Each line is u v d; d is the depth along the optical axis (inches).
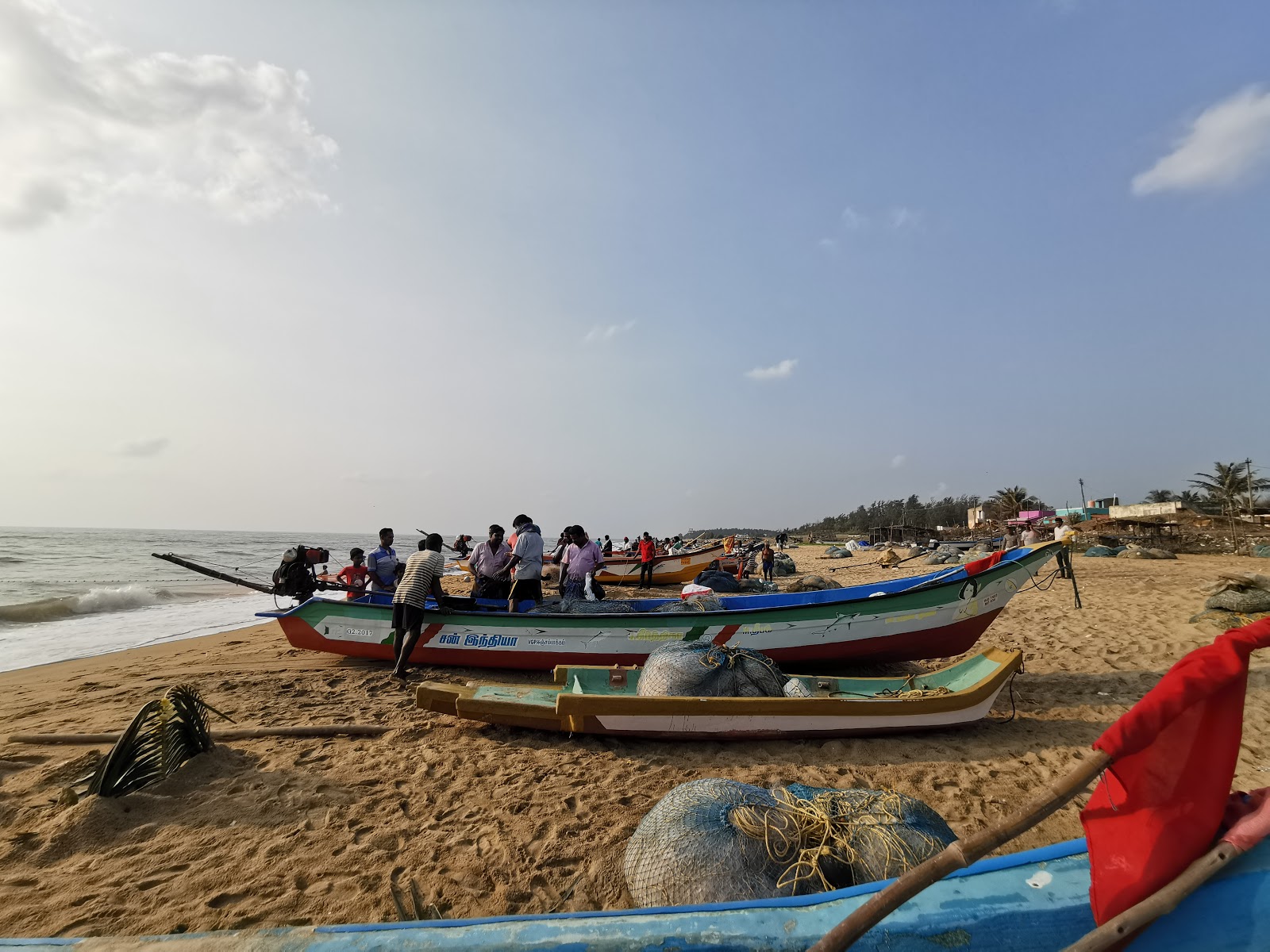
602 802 197.9
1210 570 903.1
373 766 223.0
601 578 929.5
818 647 323.3
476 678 347.6
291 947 82.2
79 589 973.8
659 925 85.1
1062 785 73.6
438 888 152.2
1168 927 76.1
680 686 249.9
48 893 147.4
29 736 242.8
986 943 83.7
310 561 433.7
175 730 210.7
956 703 249.8
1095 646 409.4
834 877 127.3
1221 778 74.4
